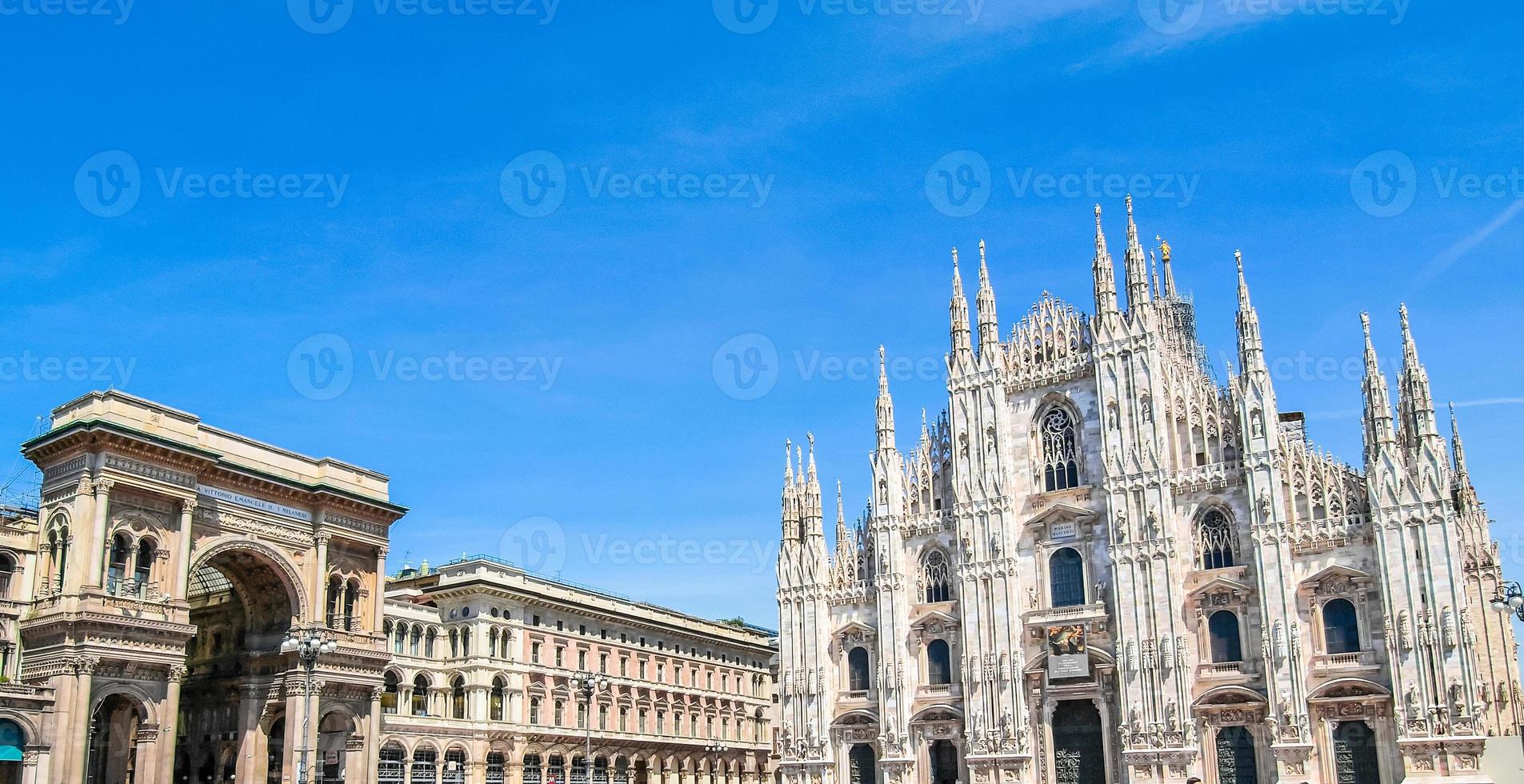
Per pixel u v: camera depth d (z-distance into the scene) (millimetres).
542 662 120938
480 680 113125
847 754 103000
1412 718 81312
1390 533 84750
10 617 80375
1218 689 88000
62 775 74375
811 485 109250
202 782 93688
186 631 81875
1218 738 88312
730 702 149250
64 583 78562
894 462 106250
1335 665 85375
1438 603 82250
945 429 105625
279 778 92750
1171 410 96125
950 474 104000
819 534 107688
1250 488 90125
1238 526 91062
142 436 81000
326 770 93500
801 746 103625
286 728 88062
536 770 118062
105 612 77688
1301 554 88250
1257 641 88375
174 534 83312
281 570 90875
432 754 108188
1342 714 84250
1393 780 81875
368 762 93438
